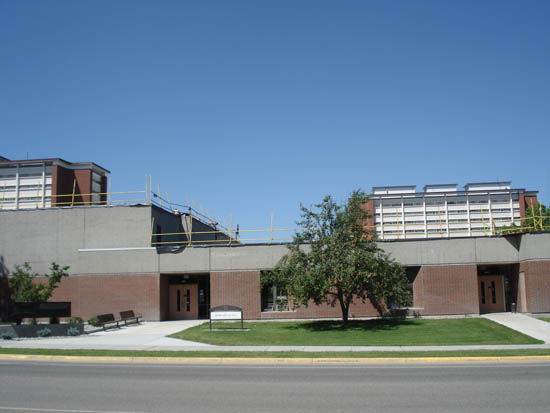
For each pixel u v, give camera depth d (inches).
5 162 1924.2
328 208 1068.5
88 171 1867.6
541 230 1169.4
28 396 445.1
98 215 1378.0
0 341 919.0
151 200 1397.6
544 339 877.2
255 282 1269.7
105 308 1307.8
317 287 997.8
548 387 471.8
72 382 517.7
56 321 1258.6
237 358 685.9
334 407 396.8
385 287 1045.8
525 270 1184.2
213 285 1282.0
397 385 489.1
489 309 1307.8
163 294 1328.7
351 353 717.3
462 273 1226.0
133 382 517.3
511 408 389.1
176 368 627.2
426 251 1240.2
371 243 1085.1
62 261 1365.7
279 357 687.7
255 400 424.5
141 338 949.2
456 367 613.9
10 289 1363.2
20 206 1889.8
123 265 1321.4
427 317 1216.8
